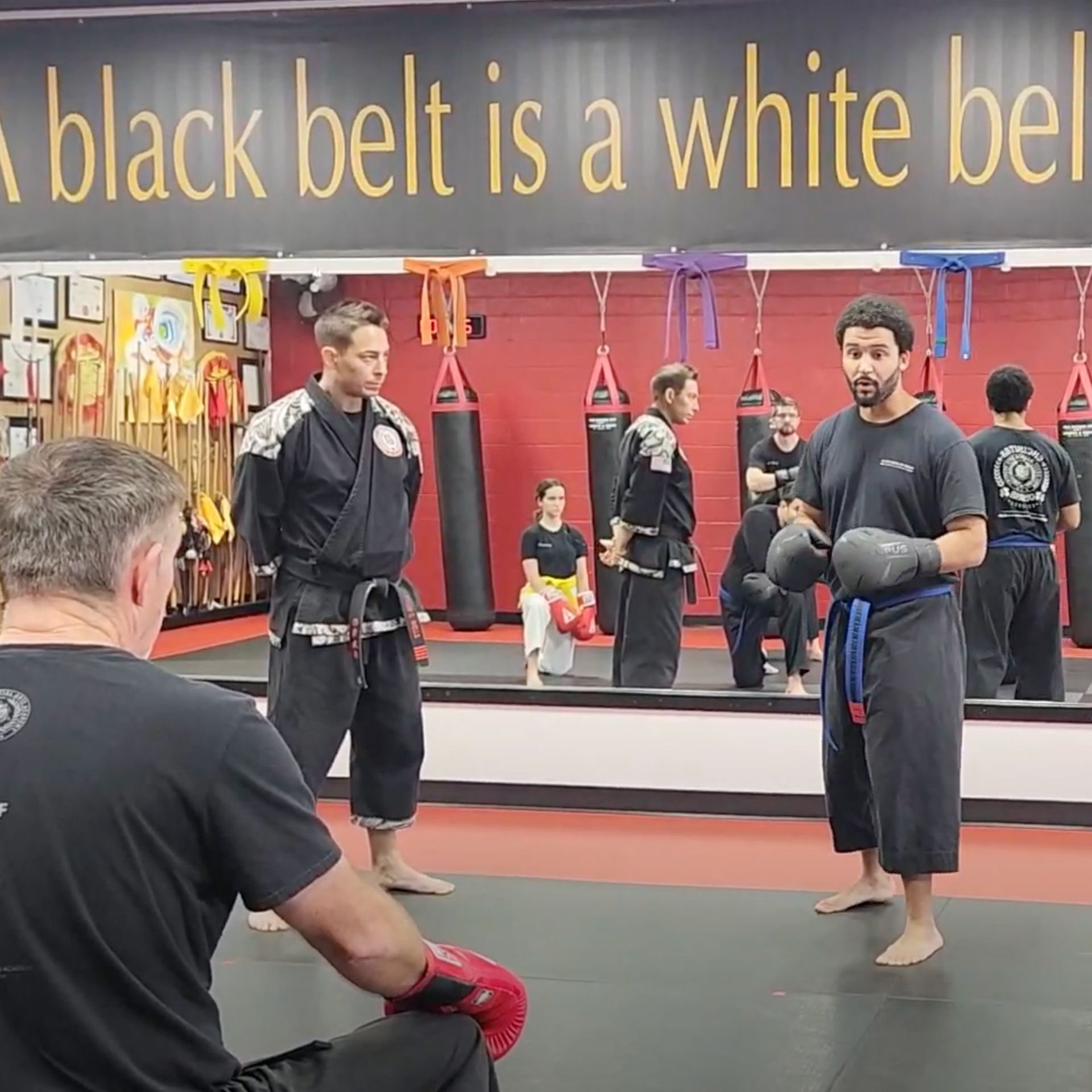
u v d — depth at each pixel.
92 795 1.36
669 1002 3.15
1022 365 8.16
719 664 6.95
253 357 9.74
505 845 4.57
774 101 4.04
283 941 3.61
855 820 3.73
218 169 4.27
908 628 3.39
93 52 4.28
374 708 3.93
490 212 4.18
